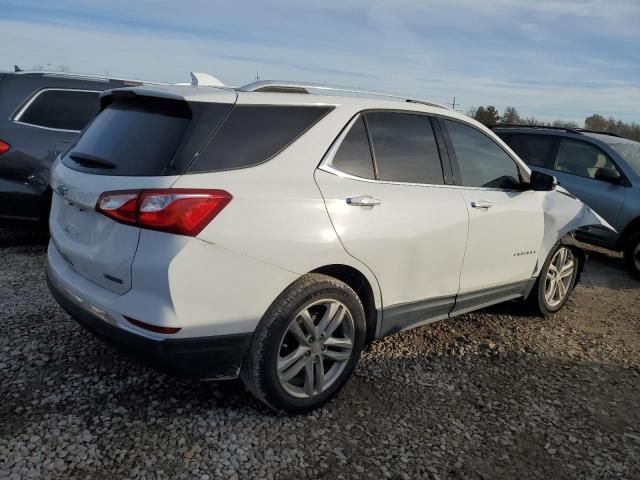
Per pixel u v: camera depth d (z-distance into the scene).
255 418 2.93
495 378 3.62
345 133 3.11
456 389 3.43
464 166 3.84
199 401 3.05
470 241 3.73
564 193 4.86
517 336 4.37
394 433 2.90
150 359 2.54
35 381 3.10
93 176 2.71
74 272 2.91
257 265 2.63
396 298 3.33
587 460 2.80
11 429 2.66
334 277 3.10
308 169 2.90
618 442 2.97
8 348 3.44
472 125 4.00
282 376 2.81
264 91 3.10
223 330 2.60
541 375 3.71
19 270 4.96
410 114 3.55
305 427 2.89
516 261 4.26
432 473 2.62
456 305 3.83
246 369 2.77
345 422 2.97
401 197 3.27
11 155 5.21
